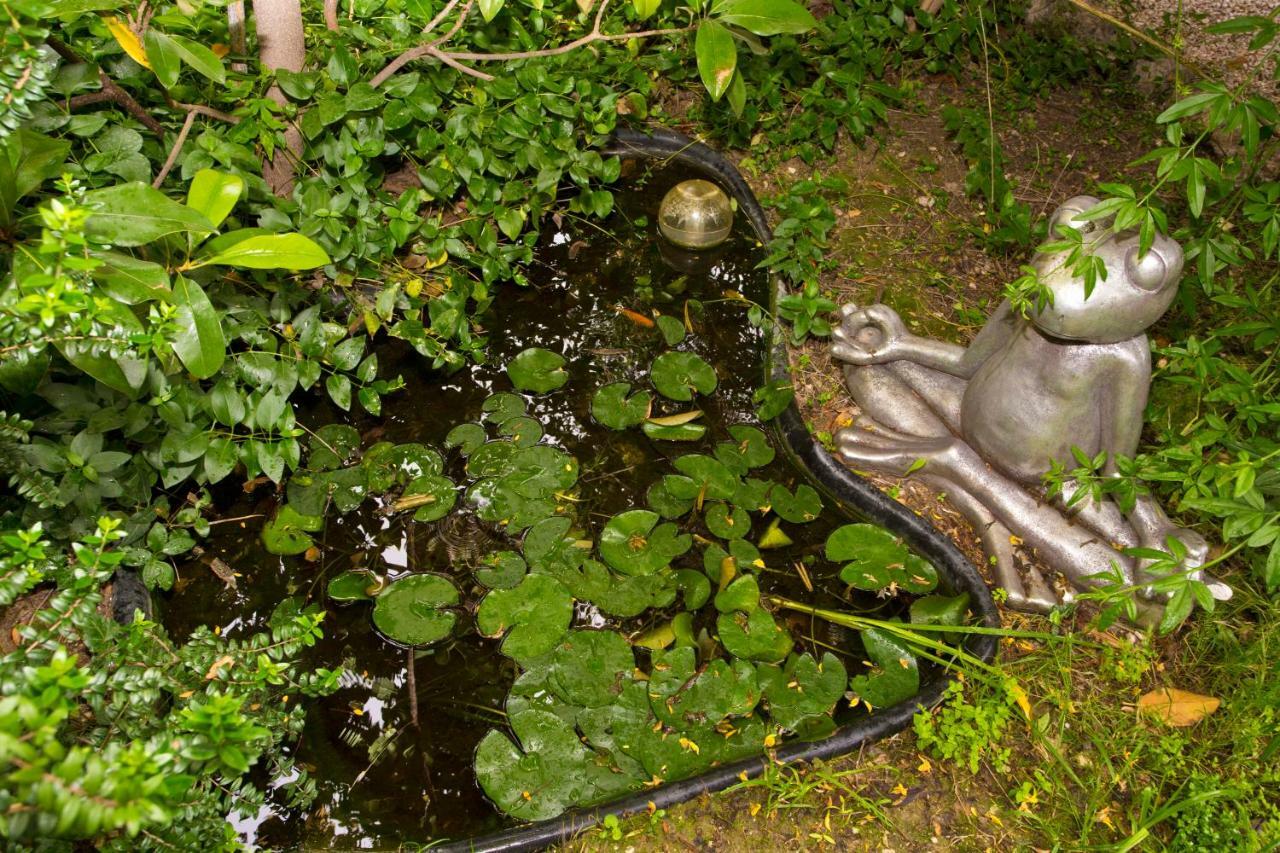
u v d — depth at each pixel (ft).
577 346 9.84
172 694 6.06
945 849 6.69
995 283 10.47
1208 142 11.79
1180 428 9.09
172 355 6.25
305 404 9.05
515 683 7.31
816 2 12.46
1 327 4.38
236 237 5.55
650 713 7.15
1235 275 10.42
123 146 6.98
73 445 6.61
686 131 11.75
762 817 6.72
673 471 8.87
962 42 12.47
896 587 8.16
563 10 11.25
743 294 10.40
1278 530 6.18
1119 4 13.69
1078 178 11.58
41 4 4.34
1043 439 7.79
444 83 9.32
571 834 6.50
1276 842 6.48
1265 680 7.55
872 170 11.44
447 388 9.36
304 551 8.07
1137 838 6.44
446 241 9.25
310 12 10.07
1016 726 7.36
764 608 7.99
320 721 7.16
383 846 6.49
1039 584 8.04
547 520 8.31
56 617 4.62
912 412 8.88
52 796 3.17
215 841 5.37
